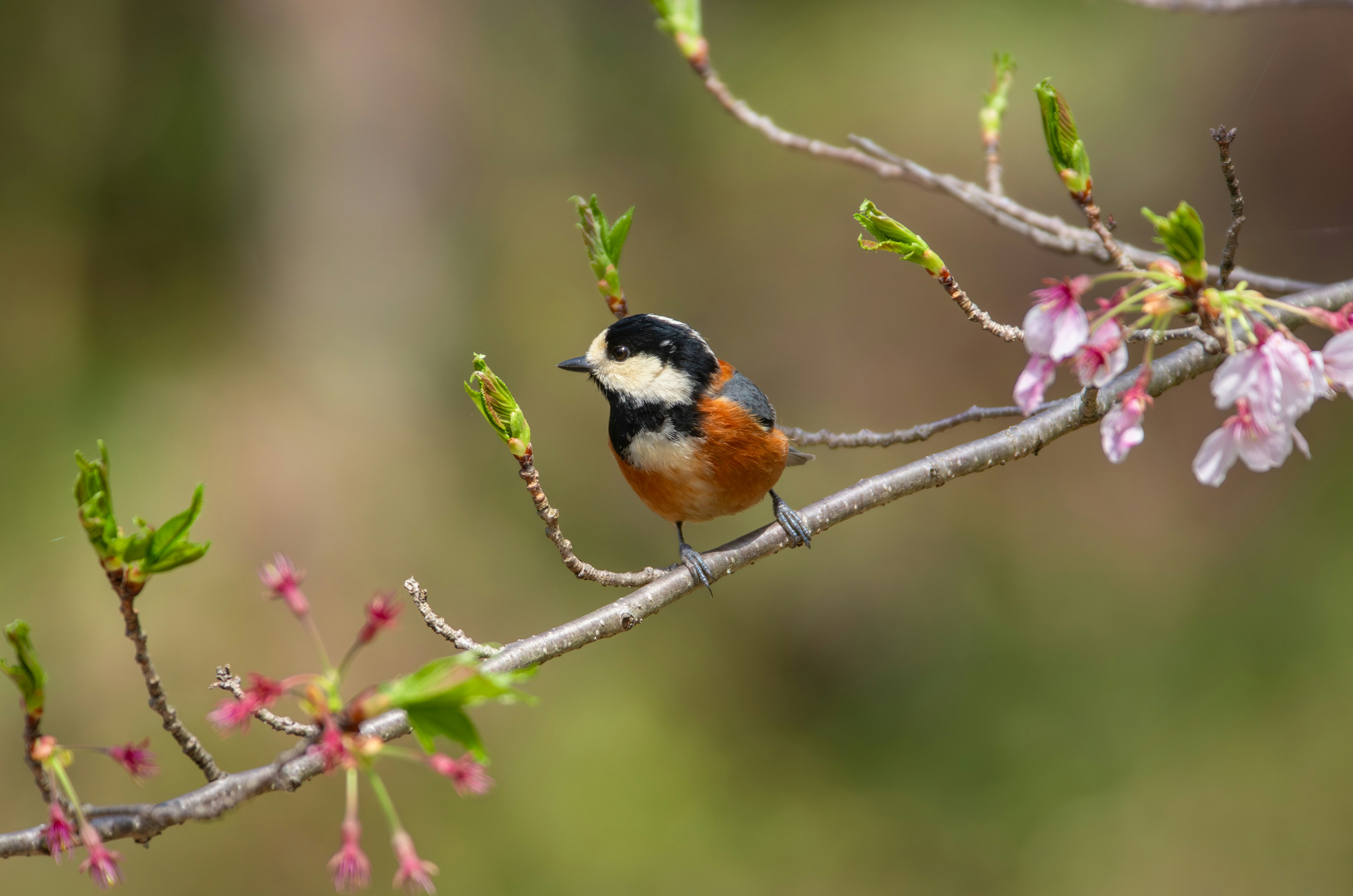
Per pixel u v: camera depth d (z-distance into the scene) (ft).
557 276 53.62
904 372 51.80
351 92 50.14
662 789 41.22
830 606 47.37
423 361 50.19
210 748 37.55
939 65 54.95
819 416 51.49
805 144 19.97
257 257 49.93
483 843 38.58
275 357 48.73
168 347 48.34
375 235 50.29
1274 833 35.22
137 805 11.15
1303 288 18.60
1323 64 49.11
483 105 54.29
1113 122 51.65
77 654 38.52
